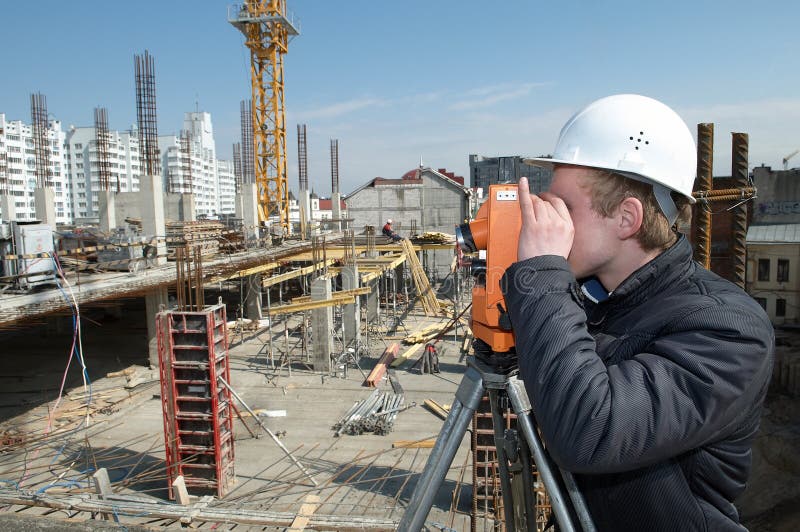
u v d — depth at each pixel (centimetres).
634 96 139
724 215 2177
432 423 1611
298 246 3253
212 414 1118
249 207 3161
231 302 3588
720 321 113
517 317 121
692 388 108
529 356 117
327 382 2017
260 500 1069
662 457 109
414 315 3316
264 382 2014
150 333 2095
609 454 106
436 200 4859
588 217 132
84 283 1623
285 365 2219
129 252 1925
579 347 115
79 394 1808
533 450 141
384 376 2089
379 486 1188
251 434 1474
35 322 1371
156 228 2152
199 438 1136
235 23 3944
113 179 8962
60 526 274
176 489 944
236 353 2428
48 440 1416
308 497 676
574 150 136
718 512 121
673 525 121
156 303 2088
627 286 132
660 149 130
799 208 2380
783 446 1338
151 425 1562
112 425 1555
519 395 143
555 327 115
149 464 1305
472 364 152
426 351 2127
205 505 684
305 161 4256
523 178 131
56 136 8738
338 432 1520
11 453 1326
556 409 110
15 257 1390
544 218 128
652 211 129
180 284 1151
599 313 143
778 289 2348
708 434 110
